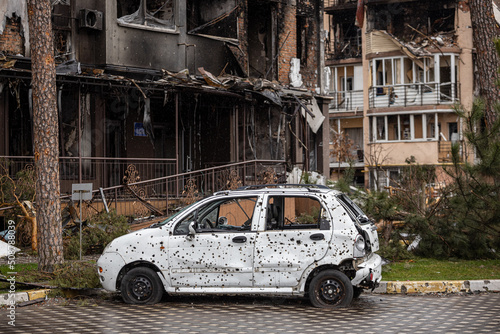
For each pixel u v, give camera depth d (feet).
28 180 50.37
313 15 85.40
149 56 63.57
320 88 85.76
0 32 54.75
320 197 32.42
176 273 32.45
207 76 59.16
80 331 26.96
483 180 44.24
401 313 30.30
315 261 31.60
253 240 32.07
